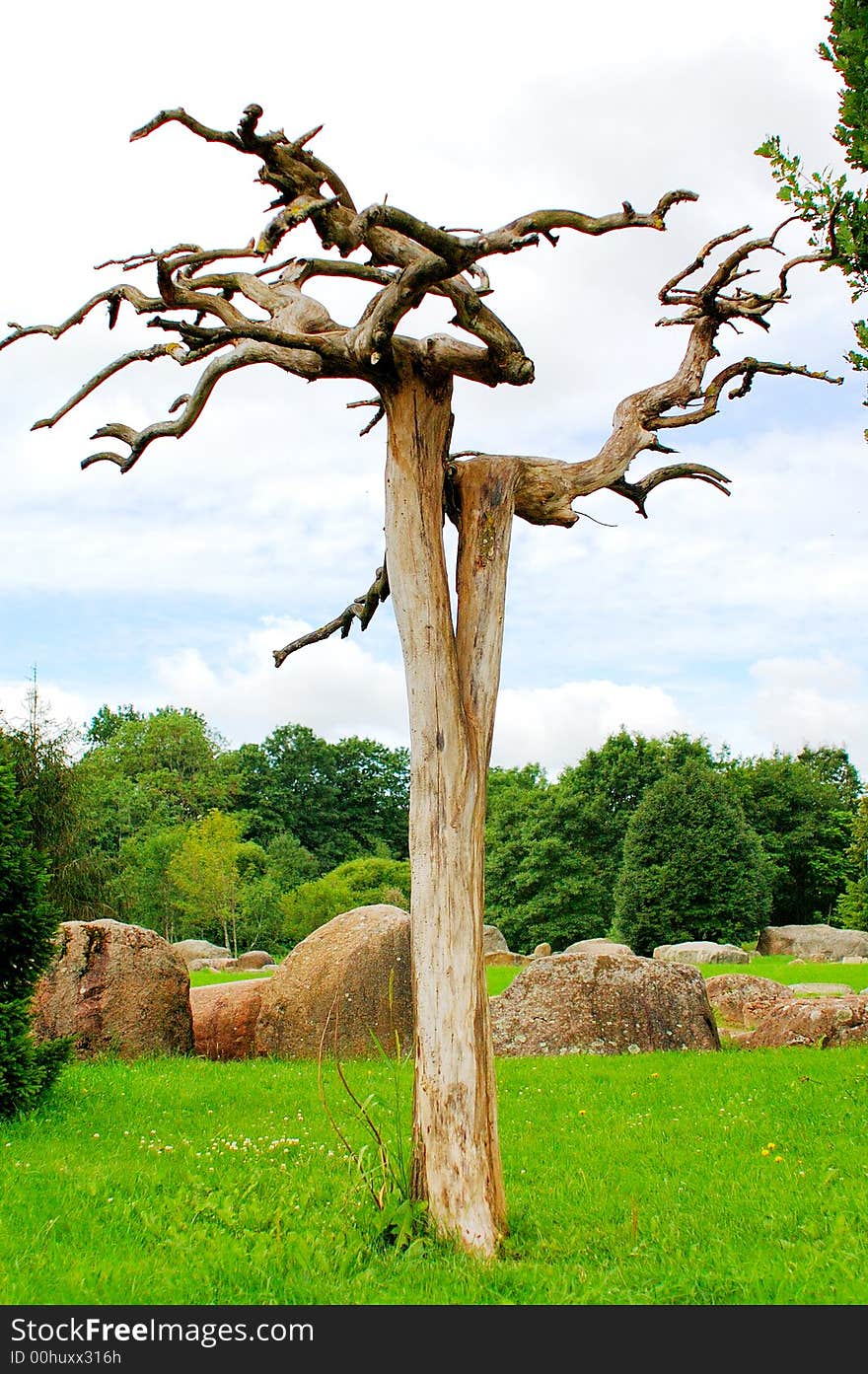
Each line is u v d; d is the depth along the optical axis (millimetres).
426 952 5492
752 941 36062
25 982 8555
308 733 74312
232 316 6320
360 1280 4836
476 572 6039
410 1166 5496
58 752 31922
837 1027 12727
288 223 5598
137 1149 7176
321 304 6516
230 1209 5570
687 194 5375
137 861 51594
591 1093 9703
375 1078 10500
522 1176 6863
